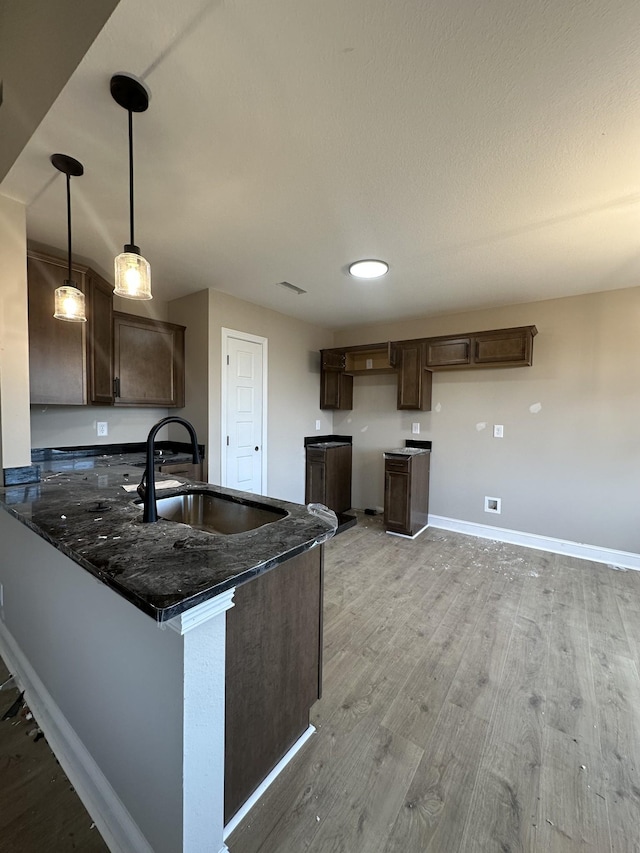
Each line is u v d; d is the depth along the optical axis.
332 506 4.57
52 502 1.63
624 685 1.79
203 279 3.14
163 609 0.76
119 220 2.17
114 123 1.39
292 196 1.91
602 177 1.73
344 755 1.41
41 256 2.39
